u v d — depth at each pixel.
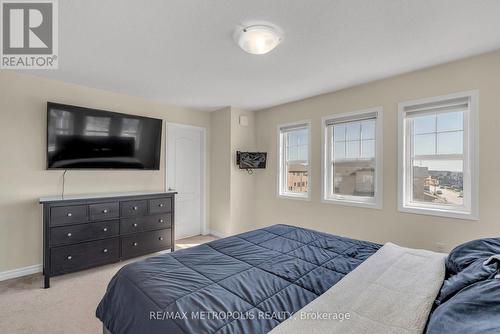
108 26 1.85
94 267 2.85
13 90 2.67
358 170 3.21
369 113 3.04
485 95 2.27
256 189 4.42
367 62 2.46
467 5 1.60
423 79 2.62
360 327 0.89
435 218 2.55
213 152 4.43
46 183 2.87
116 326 1.23
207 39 2.03
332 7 1.63
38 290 2.39
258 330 0.93
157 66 2.55
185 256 1.64
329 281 1.31
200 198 4.42
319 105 3.52
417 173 2.75
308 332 0.87
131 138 3.39
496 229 2.22
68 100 3.01
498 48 2.18
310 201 3.63
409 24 1.82
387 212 2.88
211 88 3.22
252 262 1.55
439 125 2.61
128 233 3.00
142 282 1.28
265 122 4.28
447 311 0.84
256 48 1.96
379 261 1.47
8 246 2.65
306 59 2.39
